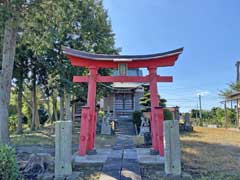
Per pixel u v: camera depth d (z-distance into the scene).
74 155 8.69
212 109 30.20
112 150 9.87
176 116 19.72
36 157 7.02
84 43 17.58
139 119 18.02
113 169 7.00
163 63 9.47
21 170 6.70
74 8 12.09
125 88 24.36
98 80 9.49
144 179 6.34
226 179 6.14
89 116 9.10
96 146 11.13
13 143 11.93
